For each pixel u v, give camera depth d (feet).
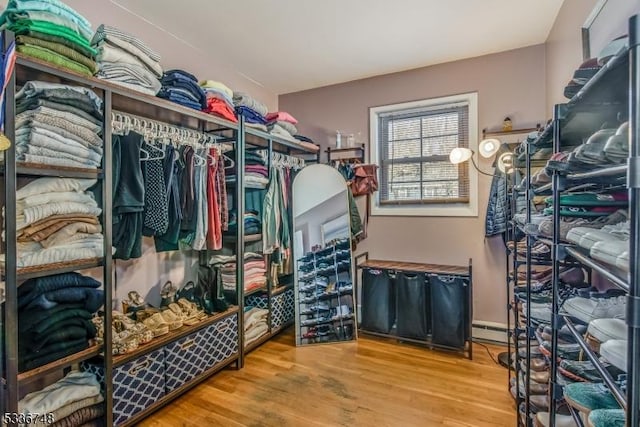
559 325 4.04
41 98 4.94
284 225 10.17
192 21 8.20
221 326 7.98
